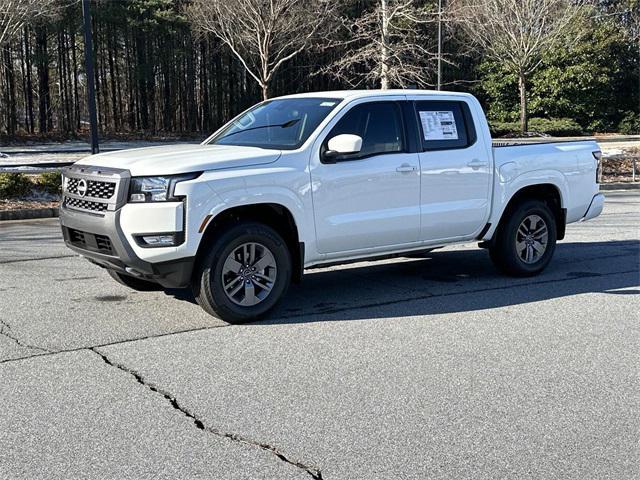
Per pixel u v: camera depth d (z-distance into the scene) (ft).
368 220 22.02
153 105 167.22
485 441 12.87
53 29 140.87
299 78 167.12
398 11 99.04
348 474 11.59
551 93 148.97
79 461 11.95
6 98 148.15
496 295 23.91
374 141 22.35
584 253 32.27
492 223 25.30
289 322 20.40
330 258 21.91
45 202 48.32
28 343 18.29
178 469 11.69
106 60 162.91
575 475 11.69
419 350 17.94
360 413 14.01
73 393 14.89
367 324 20.27
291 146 21.18
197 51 166.50
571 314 21.58
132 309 21.70
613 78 151.74
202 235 19.06
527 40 118.93
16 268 28.27
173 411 14.02
